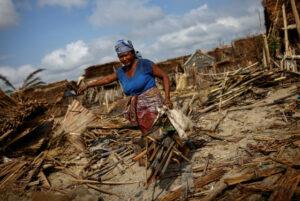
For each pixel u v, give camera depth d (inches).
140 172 199.3
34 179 215.8
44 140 268.7
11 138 262.2
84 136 282.5
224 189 147.7
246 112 285.4
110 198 177.8
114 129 292.4
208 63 1302.9
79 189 183.3
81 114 285.4
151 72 175.9
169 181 175.5
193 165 187.2
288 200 126.4
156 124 173.9
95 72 1288.1
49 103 303.6
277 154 174.2
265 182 146.8
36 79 304.0
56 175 222.5
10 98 281.0
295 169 145.6
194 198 153.0
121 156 230.4
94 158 237.8
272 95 332.5
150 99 175.0
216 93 361.7
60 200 176.6
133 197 171.5
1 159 249.1
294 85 350.6
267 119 247.4
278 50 518.6
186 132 172.2
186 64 1304.1
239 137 218.2
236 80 382.3
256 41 729.6
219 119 278.8
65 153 258.7
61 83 920.9
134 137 267.0
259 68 417.1
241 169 167.9
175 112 172.4
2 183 210.8
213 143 217.6
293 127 214.1
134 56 176.6
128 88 177.6
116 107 472.1
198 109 344.5
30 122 271.6
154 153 171.2
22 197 193.5
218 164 182.1
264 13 653.9
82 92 191.2
